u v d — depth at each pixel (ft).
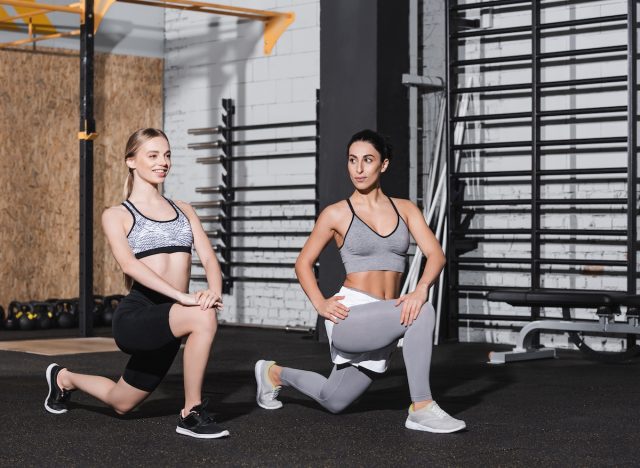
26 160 28.45
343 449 10.25
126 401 11.29
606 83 21.13
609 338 20.90
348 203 11.38
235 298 28.45
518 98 22.48
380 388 14.93
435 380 16.25
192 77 29.84
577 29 21.61
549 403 13.70
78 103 29.37
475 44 23.11
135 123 30.17
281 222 27.63
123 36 29.89
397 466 9.46
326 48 22.85
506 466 9.49
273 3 27.94
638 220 20.58
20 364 18.24
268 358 19.84
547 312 21.97
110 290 29.89
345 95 22.58
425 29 23.99
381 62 22.21
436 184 23.41
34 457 9.82
